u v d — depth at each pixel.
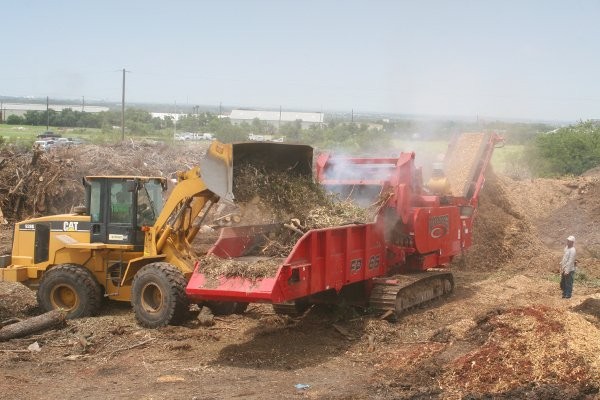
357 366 9.29
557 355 8.61
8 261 12.91
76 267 11.95
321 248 10.18
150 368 9.12
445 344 9.98
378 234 12.13
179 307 10.93
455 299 14.12
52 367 9.18
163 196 12.64
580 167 37.06
